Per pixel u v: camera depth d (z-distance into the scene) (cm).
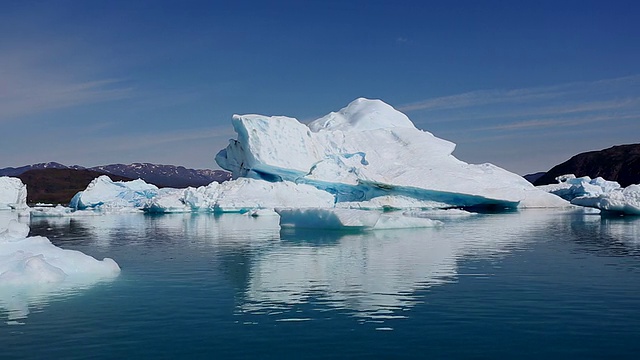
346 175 5069
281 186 4812
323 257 1662
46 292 1137
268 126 4891
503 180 5394
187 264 1546
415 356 748
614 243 2038
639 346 786
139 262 1595
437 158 5506
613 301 1046
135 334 851
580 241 2111
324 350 773
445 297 1083
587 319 920
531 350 771
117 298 1088
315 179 4962
